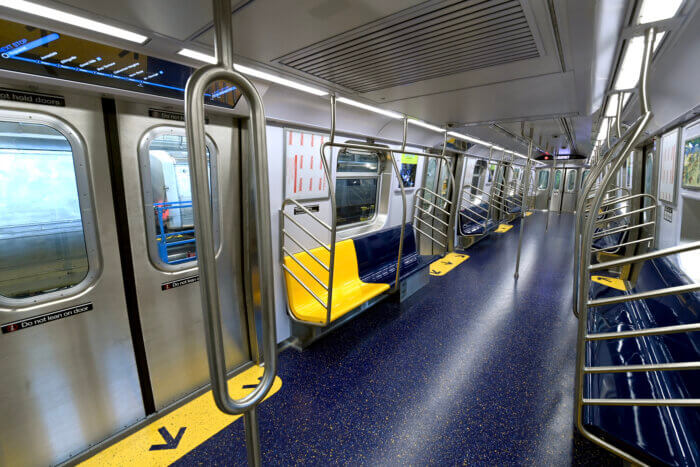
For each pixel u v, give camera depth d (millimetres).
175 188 2217
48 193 1712
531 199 15633
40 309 1735
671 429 1515
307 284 3322
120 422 2111
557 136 5414
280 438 2139
